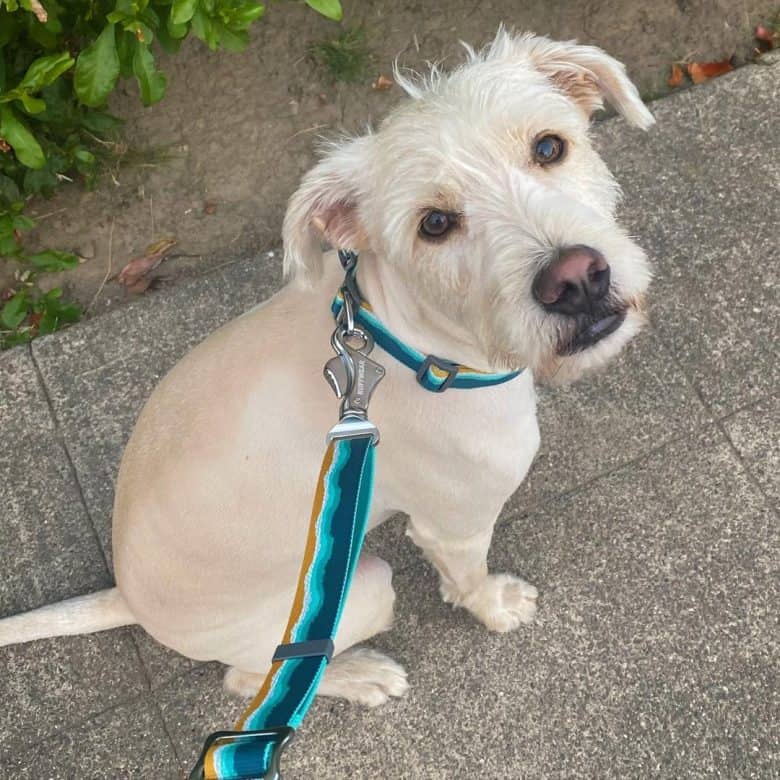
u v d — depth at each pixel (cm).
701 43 130
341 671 98
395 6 134
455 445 81
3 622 97
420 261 73
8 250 120
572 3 134
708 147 119
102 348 117
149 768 98
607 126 123
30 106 103
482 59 77
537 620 100
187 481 78
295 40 133
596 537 102
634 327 73
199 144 131
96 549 107
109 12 109
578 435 106
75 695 101
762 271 111
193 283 120
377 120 129
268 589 84
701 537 101
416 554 105
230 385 79
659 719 95
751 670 95
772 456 103
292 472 79
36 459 111
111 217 128
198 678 101
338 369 76
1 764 99
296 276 76
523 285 69
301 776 97
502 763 95
